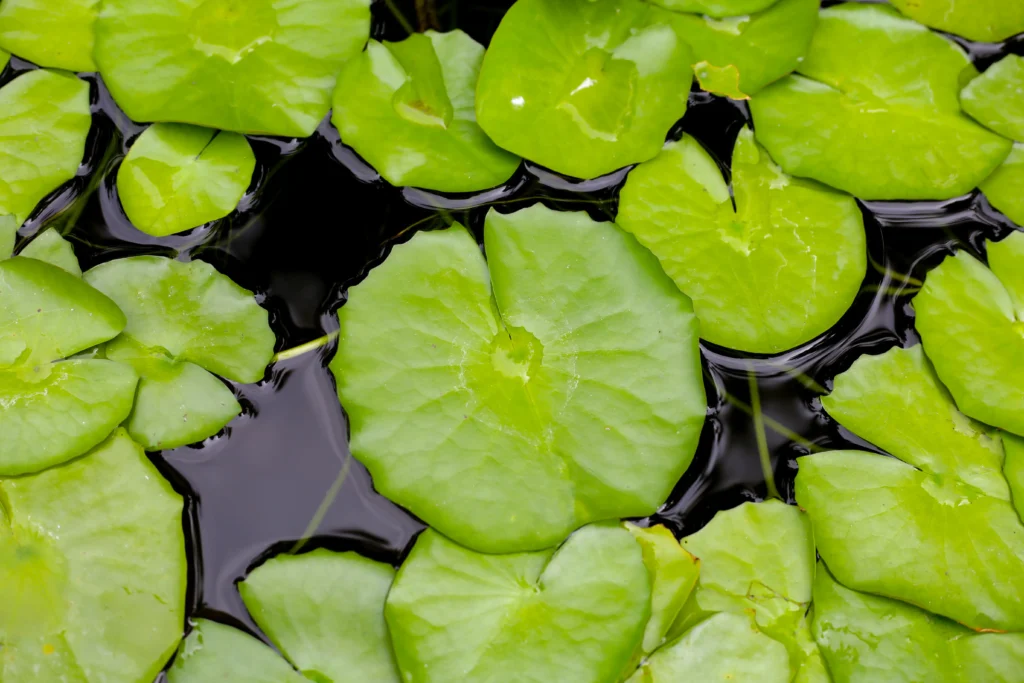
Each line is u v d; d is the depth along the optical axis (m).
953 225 1.38
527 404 1.34
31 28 1.38
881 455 1.35
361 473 1.35
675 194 1.37
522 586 1.33
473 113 1.37
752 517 1.34
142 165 1.37
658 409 1.34
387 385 1.34
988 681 1.33
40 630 1.32
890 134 1.38
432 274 1.35
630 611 1.33
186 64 1.36
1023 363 1.36
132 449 1.34
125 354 1.34
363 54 1.37
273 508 1.34
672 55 1.37
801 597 1.34
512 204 1.38
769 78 1.38
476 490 1.33
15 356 1.33
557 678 1.32
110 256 1.36
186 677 1.32
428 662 1.32
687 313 1.35
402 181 1.37
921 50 1.39
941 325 1.36
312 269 1.37
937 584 1.33
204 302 1.35
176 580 1.33
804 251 1.37
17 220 1.36
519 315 1.35
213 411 1.34
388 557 1.34
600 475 1.33
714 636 1.33
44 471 1.33
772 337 1.36
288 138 1.38
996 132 1.38
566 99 1.37
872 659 1.33
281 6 1.37
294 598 1.33
